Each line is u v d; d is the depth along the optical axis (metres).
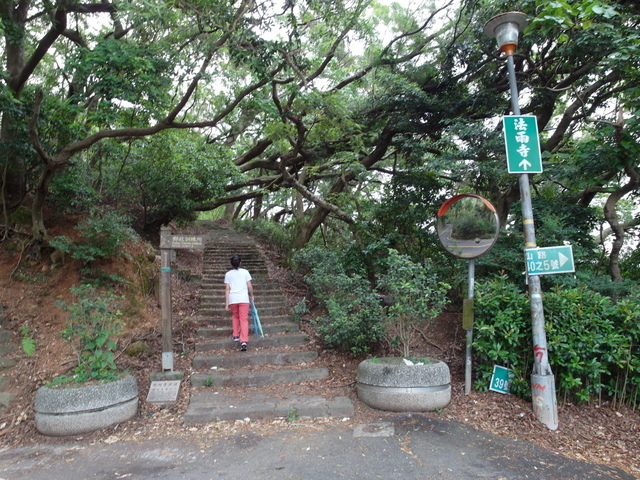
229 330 7.43
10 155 8.30
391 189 10.30
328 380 5.98
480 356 5.84
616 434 4.54
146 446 4.24
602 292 6.62
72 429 4.52
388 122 11.40
